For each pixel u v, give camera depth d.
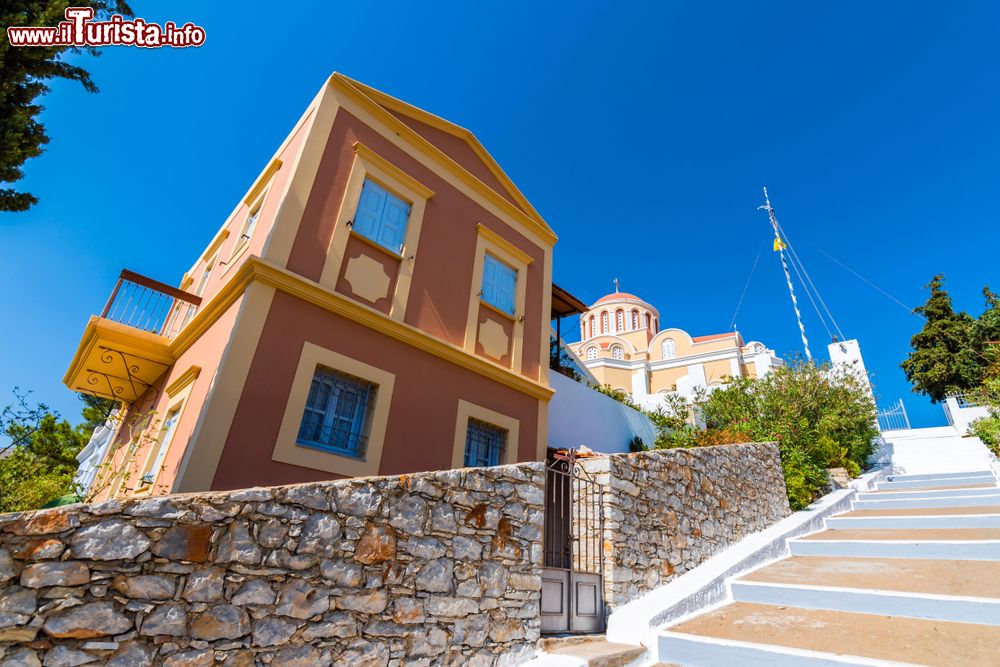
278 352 6.51
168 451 6.63
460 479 3.87
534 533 4.38
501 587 3.90
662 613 4.68
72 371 9.73
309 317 6.97
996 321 21.59
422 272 8.70
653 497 6.05
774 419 13.03
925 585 4.73
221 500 2.59
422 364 8.16
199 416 5.72
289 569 2.73
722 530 7.28
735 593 5.54
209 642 2.36
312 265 7.21
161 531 2.37
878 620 4.31
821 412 13.27
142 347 8.62
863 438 13.87
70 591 2.08
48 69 5.51
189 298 8.89
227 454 5.72
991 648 3.51
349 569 2.98
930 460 13.67
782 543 7.19
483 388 9.08
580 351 40.44
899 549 6.07
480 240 10.05
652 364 36.12
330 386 7.08
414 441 7.63
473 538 3.82
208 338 7.28
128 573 2.23
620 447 13.56
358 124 8.55
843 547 6.57
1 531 2.01
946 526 6.95
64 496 7.44
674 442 13.20
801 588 5.03
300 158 7.52
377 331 7.71
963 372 21.70
